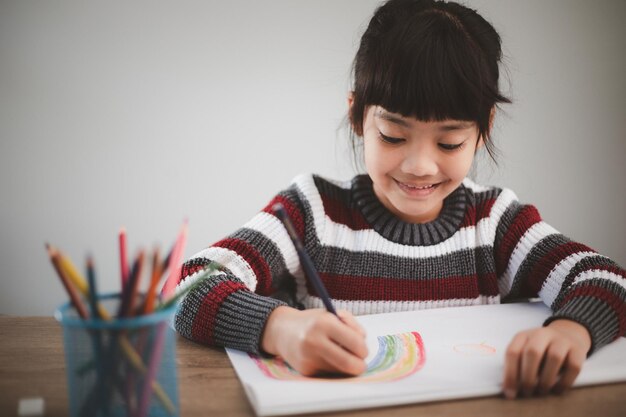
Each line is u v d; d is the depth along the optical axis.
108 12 1.76
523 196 1.93
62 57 1.76
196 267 0.82
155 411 0.50
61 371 0.65
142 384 0.48
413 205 0.90
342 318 0.66
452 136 0.83
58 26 1.75
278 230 0.96
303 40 1.81
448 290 1.01
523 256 0.98
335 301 1.01
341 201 1.04
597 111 1.92
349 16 1.81
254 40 1.80
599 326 0.70
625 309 0.75
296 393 0.57
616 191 1.97
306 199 1.02
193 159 1.84
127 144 1.81
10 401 0.59
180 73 1.80
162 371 0.50
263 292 0.92
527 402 0.58
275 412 0.55
